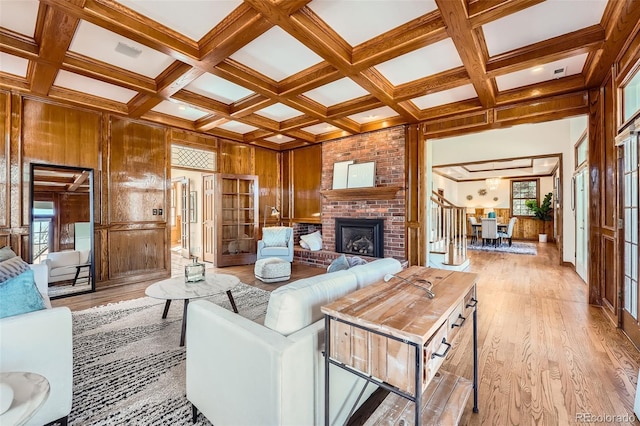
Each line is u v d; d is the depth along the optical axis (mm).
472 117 4164
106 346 2441
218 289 2744
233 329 1373
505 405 1749
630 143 2592
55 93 3684
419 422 1020
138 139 4613
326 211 5977
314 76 3215
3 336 1391
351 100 4148
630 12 2088
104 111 4191
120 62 3068
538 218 10438
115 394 1824
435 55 2912
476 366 1771
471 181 11898
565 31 2492
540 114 3654
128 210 4500
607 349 2408
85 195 4039
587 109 3381
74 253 3912
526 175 10766
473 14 2127
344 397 1550
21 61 3031
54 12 2160
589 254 3467
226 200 6109
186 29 2510
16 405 988
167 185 4957
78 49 2809
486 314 3234
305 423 1285
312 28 2357
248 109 4152
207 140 5676
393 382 1091
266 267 4496
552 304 3547
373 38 2623
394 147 5016
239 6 2232
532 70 3197
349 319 1181
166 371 2084
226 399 1416
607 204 3164
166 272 4938
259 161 6613
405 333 1029
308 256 6000
